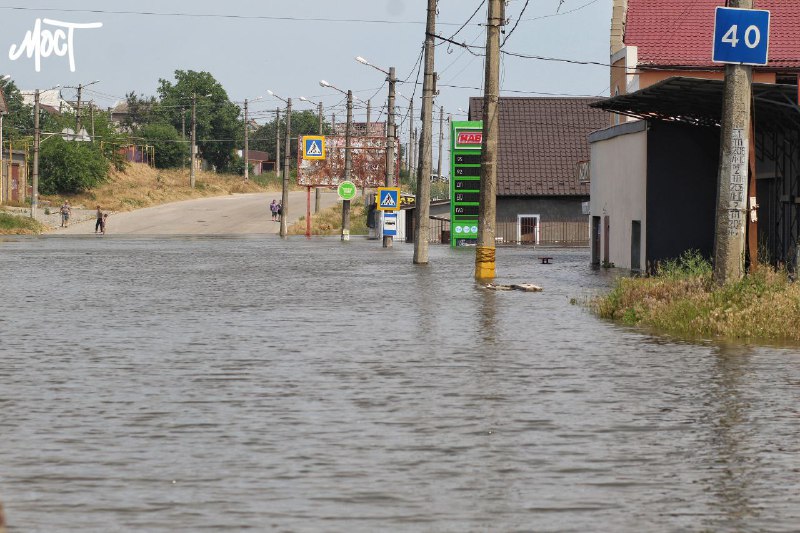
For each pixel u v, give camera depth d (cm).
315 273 10800
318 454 2622
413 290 8462
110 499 2206
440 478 2389
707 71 11844
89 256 14462
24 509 2131
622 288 6631
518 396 3475
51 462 2534
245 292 8219
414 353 4581
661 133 10262
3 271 11044
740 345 4888
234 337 5184
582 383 3753
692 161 10294
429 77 12394
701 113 9450
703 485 2334
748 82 6019
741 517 2091
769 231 9806
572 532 1994
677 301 5938
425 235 12544
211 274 10606
